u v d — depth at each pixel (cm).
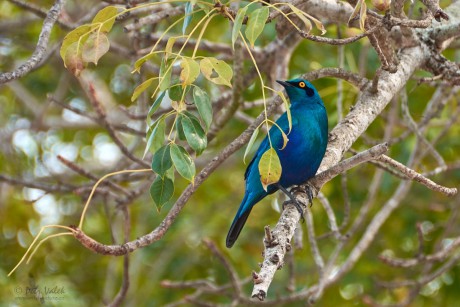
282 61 1254
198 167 1728
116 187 1209
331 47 1558
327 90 1420
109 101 1812
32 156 1855
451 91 1262
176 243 1617
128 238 1194
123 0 1030
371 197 1330
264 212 1700
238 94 1094
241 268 1612
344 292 1612
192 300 1262
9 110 1909
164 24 1565
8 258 1714
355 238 1593
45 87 1883
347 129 911
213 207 1723
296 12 641
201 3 698
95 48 685
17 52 1820
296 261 1598
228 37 1504
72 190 1272
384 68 781
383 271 1586
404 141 1522
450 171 1602
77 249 1758
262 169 638
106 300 1504
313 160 969
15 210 1764
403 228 1606
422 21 705
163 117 662
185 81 631
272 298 1545
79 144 1944
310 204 939
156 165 651
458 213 1528
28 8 1186
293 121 980
